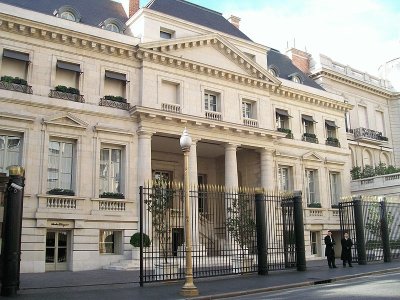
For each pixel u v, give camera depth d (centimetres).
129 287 1545
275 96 3572
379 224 2589
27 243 2275
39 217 2312
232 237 2016
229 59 3228
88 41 2645
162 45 2855
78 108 2567
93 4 3095
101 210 2538
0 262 1448
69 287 1554
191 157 2870
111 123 2673
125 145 2700
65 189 2477
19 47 2445
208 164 3684
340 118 4047
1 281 1410
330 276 1767
